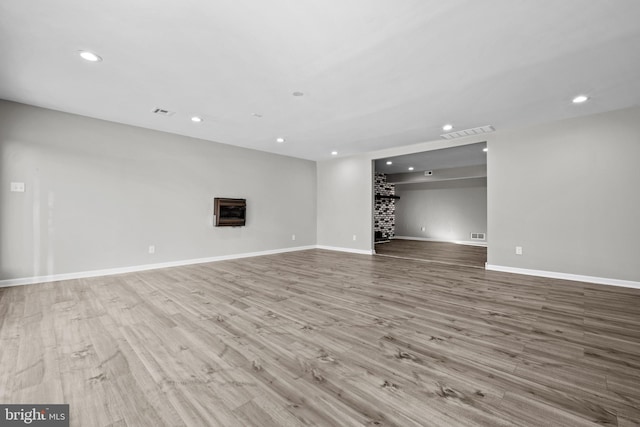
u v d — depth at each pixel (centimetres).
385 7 182
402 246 817
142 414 132
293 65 258
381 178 999
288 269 468
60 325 233
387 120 411
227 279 396
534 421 128
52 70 269
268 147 596
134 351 192
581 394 148
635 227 356
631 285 357
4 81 292
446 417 130
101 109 374
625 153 362
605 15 188
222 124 436
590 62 250
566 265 402
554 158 411
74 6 182
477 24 199
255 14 189
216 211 540
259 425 125
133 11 187
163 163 477
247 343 204
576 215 394
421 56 242
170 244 487
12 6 181
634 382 158
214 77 282
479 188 890
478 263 529
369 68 262
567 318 254
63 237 385
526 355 188
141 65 259
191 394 147
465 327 234
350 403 140
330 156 694
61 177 383
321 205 741
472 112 377
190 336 215
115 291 334
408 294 327
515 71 267
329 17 192
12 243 350
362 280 393
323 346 201
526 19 193
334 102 345
